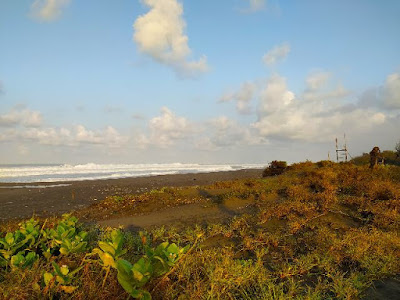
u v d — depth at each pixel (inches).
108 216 372.5
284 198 372.2
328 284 141.9
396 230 233.1
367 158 910.4
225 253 169.6
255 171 1585.9
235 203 365.4
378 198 329.4
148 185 848.9
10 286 100.4
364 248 181.0
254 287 137.3
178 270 129.1
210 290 120.1
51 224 197.9
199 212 334.6
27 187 811.4
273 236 217.9
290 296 123.2
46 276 101.0
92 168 2225.6
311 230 242.2
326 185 399.5
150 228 274.1
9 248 133.2
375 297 130.2
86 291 103.0
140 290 92.3
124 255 150.5
